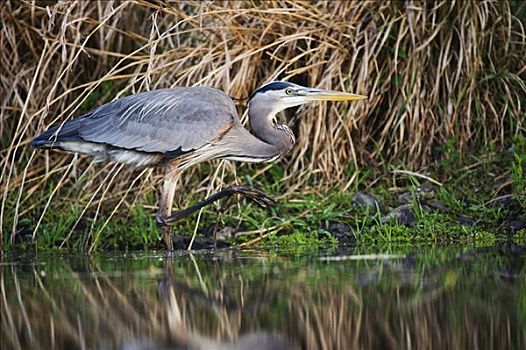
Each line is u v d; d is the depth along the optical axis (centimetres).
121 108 1135
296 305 750
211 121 1133
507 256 984
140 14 1460
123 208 1305
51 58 1380
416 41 1357
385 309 726
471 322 679
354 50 1336
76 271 985
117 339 660
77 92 1438
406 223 1212
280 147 1183
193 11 1370
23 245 1230
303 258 1023
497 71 1368
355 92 1362
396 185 1333
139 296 807
